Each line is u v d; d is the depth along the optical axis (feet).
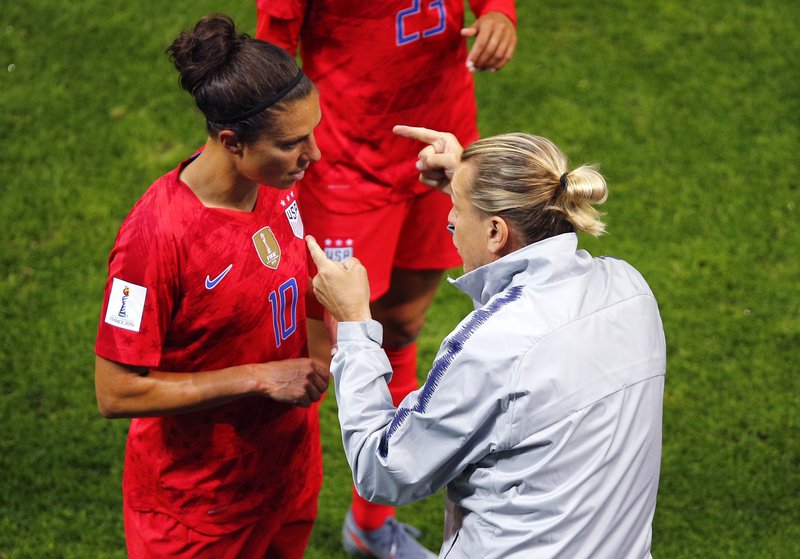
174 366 27.58
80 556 40.40
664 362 24.79
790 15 72.18
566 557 23.24
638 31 71.10
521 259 23.88
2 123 62.90
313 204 39.45
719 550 40.91
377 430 24.52
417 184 39.42
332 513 43.55
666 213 58.08
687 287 53.62
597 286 24.31
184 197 25.30
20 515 41.86
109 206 57.98
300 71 24.58
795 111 64.75
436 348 51.42
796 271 54.34
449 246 41.68
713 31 71.05
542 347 22.66
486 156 24.12
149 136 62.54
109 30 69.92
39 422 46.14
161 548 29.99
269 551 34.22
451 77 38.45
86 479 43.78
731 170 60.75
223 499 29.43
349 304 26.27
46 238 55.98
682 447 45.34
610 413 23.12
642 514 24.36
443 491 45.19
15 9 71.10
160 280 25.26
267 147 24.43
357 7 35.14
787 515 42.22
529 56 69.05
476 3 40.04
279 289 28.04
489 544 23.70
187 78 24.14
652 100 65.67
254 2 72.84
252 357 28.25
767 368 48.98
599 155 61.77
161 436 28.58
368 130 37.65
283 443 30.07
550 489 23.02
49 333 50.55
